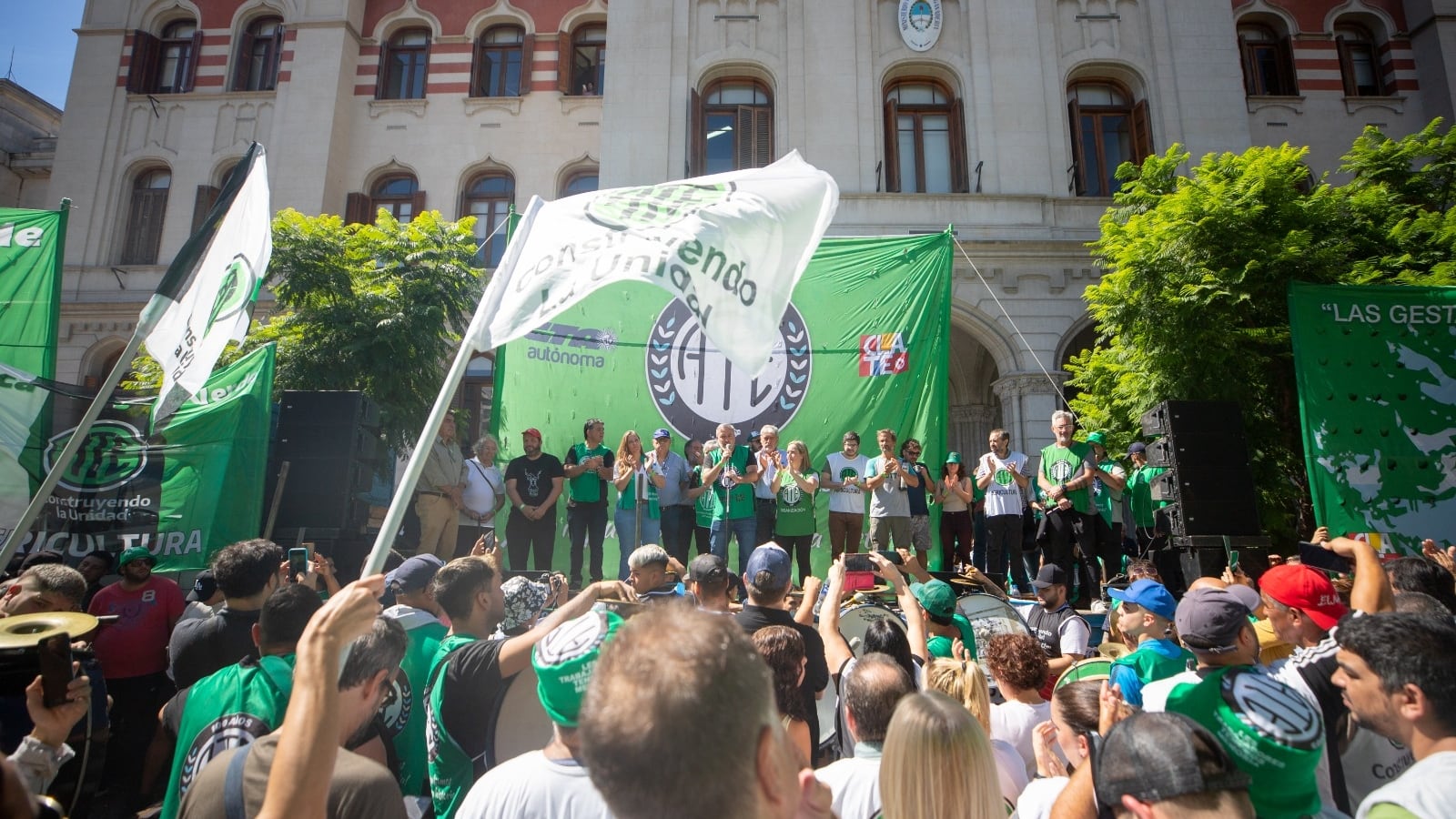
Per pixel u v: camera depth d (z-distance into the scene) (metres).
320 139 18.47
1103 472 8.80
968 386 17.56
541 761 2.37
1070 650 5.71
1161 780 1.83
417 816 3.21
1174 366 11.51
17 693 2.75
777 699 3.18
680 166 16.28
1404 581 4.10
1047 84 16.66
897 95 17.00
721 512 8.36
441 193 18.92
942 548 9.06
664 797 1.22
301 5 19.28
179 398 4.45
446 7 19.81
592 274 3.37
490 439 9.09
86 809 3.14
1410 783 2.10
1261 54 19.14
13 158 21.94
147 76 19.27
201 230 4.64
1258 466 10.95
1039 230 15.73
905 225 15.69
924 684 3.34
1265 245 11.47
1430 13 18.55
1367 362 8.35
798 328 9.23
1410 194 13.70
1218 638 2.87
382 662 2.61
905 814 2.22
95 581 6.46
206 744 2.80
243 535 7.26
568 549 9.03
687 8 17.08
